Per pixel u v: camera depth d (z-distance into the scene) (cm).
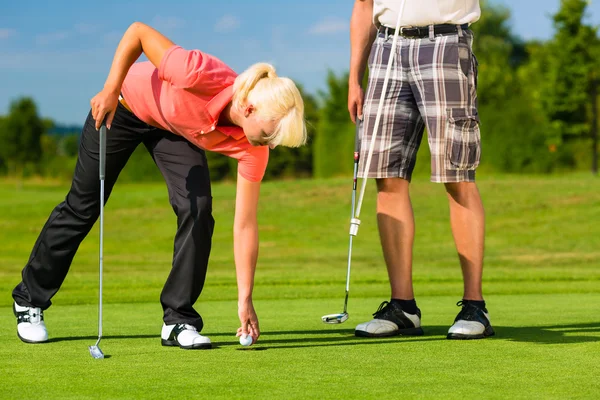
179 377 318
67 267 430
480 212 455
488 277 926
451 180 448
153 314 557
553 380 313
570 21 3444
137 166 4325
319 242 1805
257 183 391
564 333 448
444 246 1681
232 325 498
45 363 351
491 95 4016
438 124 447
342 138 3469
